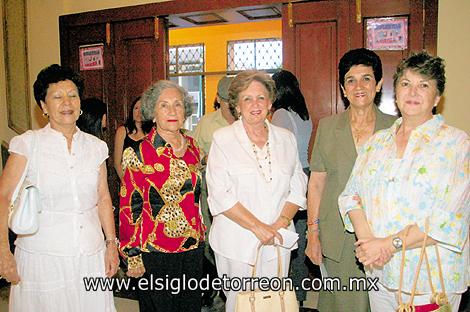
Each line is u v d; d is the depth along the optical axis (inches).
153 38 158.9
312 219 87.7
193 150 85.7
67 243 72.7
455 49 121.6
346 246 81.0
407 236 60.0
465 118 121.4
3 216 70.3
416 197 60.7
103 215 82.1
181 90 84.0
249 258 77.9
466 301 116.8
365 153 69.6
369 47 131.3
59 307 72.1
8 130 180.1
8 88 178.1
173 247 79.6
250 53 273.9
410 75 62.6
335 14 134.2
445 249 60.9
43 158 72.1
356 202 68.8
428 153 60.9
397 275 62.9
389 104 130.0
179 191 80.4
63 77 74.2
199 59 285.3
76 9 171.2
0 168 180.2
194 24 177.9
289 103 107.2
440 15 122.8
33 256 71.7
